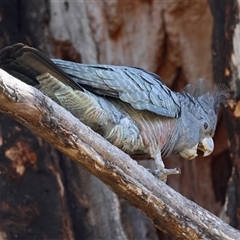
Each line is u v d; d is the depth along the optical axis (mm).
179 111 7738
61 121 6352
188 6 12609
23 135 10906
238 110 10336
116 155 6750
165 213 7086
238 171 10383
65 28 12508
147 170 7137
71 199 11469
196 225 7199
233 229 7320
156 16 12836
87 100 6715
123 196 7074
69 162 11609
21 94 6000
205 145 8266
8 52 6328
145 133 7312
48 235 10695
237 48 10539
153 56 12883
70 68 7031
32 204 10680
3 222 10336
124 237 11633
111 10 12742
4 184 10500
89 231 11438
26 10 12188
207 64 12672
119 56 12812
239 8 10531
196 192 13078
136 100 7215
